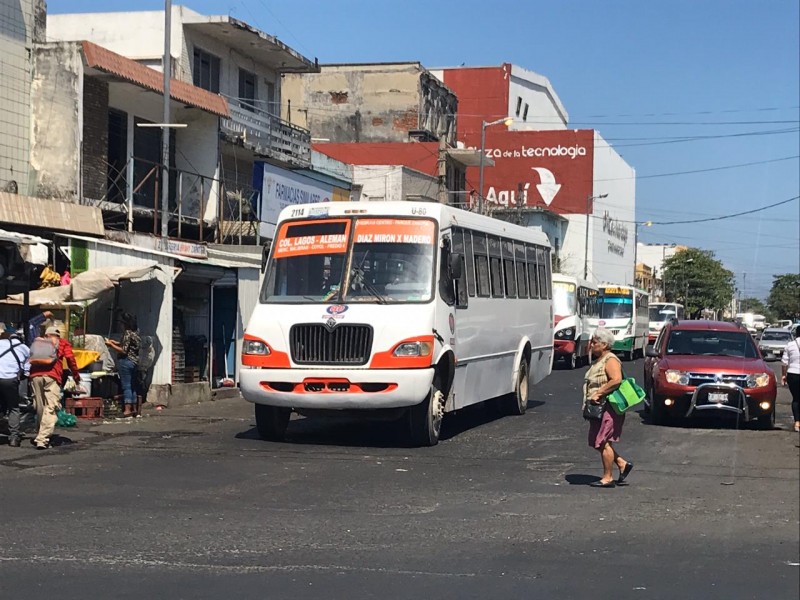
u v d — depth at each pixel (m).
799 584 6.80
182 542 7.88
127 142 24.80
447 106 59.06
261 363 13.50
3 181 21.17
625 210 86.75
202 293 20.86
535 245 19.91
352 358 13.23
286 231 14.41
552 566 7.26
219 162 27.62
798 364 16.06
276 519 8.80
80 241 18.22
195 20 29.39
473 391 15.68
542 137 68.31
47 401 13.27
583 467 12.06
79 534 8.12
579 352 37.19
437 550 7.72
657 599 6.43
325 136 54.62
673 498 10.01
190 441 14.12
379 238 14.03
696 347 17.66
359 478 11.06
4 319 17.00
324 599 6.36
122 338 17.41
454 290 14.41
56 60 21.86
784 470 11.94
